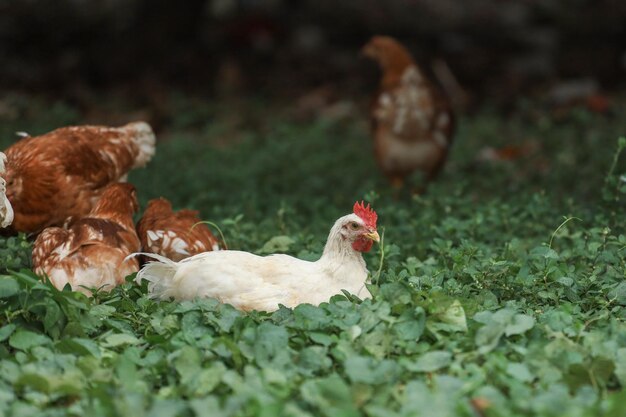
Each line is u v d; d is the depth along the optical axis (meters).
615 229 10.70
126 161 10.91
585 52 23.56
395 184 15.20
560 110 19.89
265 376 6.56
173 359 6.90
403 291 7.77
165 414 6.04
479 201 13.67
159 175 15.05
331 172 16.30
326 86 22.38
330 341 7.21
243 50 23.89
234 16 24.66
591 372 6.70
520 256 9.62
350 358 6.72
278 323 7.70
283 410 6.02
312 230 11.55
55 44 23.22
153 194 13.58
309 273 8.40
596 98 19.97
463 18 24.47
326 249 8.52
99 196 10.50
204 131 19.80
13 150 10.28
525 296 8.61
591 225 11.41
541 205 11.41
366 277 8.51
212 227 11.50
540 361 6.90
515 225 11.23
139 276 8.51
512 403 6.15
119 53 22.77
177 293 8.41
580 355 6.96
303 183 15.45
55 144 10.20
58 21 23.20
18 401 6.48
